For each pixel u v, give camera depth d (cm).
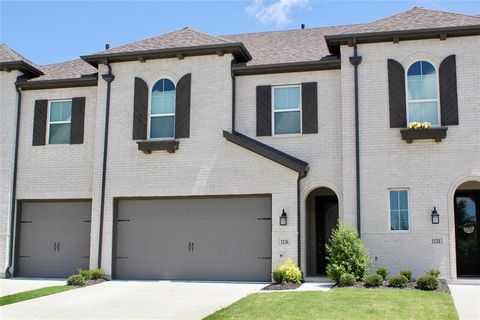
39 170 1958
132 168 1823
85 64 2133
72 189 1922
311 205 1894
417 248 1596
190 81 1816
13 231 1941
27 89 2006
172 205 1806
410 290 1366
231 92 1795
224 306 1269
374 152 1655
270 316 1095
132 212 1830
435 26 1648
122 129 1852
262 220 1725
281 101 1806
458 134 1614
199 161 1772
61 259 1919
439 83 1645
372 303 1183
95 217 1827
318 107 1761
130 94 1866
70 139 1950
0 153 1975
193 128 1792
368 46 1700
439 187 1608
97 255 1805
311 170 1731
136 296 1434
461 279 1584
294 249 1650
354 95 1689
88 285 1648
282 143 1770
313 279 1658
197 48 1797
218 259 1745
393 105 1658
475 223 1806
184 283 1672
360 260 1509
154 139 1834
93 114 1947
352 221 1641
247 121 1806
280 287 1507
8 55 2034
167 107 1844
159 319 1138
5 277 1900
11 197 1950
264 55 1927
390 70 1673
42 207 1961
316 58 1803
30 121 1992
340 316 1075
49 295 1467
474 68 1631
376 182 1642
